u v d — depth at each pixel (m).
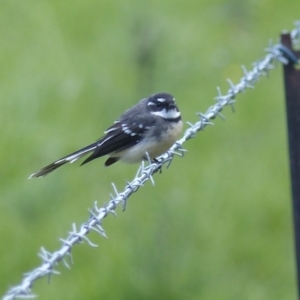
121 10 18.20
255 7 18.97
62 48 17.91
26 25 18.97
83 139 14.73
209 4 19.25
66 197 13.04
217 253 11.59
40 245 11.89
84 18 19.02
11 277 11.53
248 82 8.47
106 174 13.50
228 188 13.09
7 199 13.11
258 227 12.41
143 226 11.14
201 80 15.96
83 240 5.35
